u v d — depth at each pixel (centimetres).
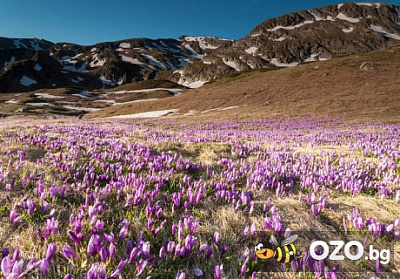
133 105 10925
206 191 505
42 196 385
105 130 1730
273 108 6122
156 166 653
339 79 7888
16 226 334
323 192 548
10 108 11319
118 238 301
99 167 633
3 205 378
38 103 14488
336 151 1164
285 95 7369
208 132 2158
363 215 462
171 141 1241
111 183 491
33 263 248
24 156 665
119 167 627
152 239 325
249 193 502
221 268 246
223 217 402
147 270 259
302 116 4791
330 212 468
